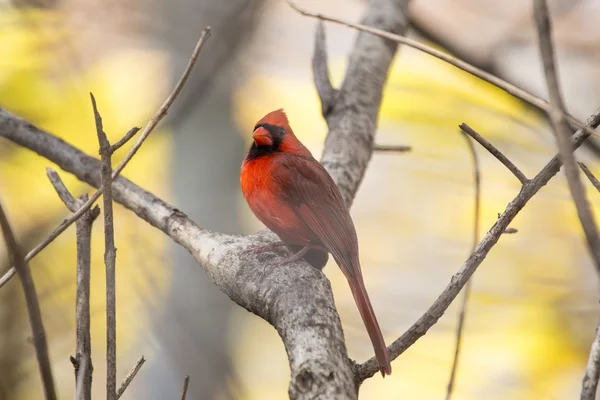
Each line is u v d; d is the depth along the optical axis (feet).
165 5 38.06
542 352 32.27
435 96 33.91
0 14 34.55
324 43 27.17
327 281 17.07
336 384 13.96
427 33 33.27
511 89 13.25
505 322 32.24
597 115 13.33
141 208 20.75
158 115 14.82
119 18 37.27
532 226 33.19
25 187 34.19
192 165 42.65
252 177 22.58
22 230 32.01
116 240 34.30
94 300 34.94
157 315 32.14
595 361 11.85
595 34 42.65
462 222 35.88
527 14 39.47
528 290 32.30
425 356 33.06
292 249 22.29
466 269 14.06
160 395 36.91
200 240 19.13
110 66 38.65
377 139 35.65
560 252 32.76
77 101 36.01
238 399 32.71
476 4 42.50
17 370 27.91
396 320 33.73
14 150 34.04
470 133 13.94
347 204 23.25
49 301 33.47
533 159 32.65
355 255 21.02
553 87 10.50
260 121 23.89
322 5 42.70
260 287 17.04
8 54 34.88
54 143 23.04
